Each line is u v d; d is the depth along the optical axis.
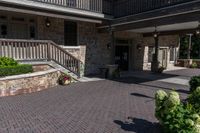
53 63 10.69
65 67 11.13
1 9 8.99
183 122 3.94
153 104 7.03
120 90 9.30
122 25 12.38
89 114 5.93
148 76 14.12
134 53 17.25
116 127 4.98
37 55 10.38
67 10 11.05
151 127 4.99
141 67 17.94
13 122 5.24
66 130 4.80
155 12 9.99
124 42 16.69
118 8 12.80
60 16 11.02
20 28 11.15
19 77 8.28
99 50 14.60
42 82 9.34
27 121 5.32
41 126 5.01
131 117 5.69
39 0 9.95
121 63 16.80
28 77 8.63
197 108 4.80
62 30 12.56
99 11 12.55
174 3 9.27
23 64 9.27
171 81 11.99
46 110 6.25
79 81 11.66
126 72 16.12
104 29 13.83
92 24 14.02
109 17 12.98
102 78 12.86
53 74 10.14
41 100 7.42
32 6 9.71
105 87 10.00
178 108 4.23
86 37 13.77
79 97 7.93
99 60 14.66
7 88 7.95
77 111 6.19
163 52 20.23
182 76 14.27
